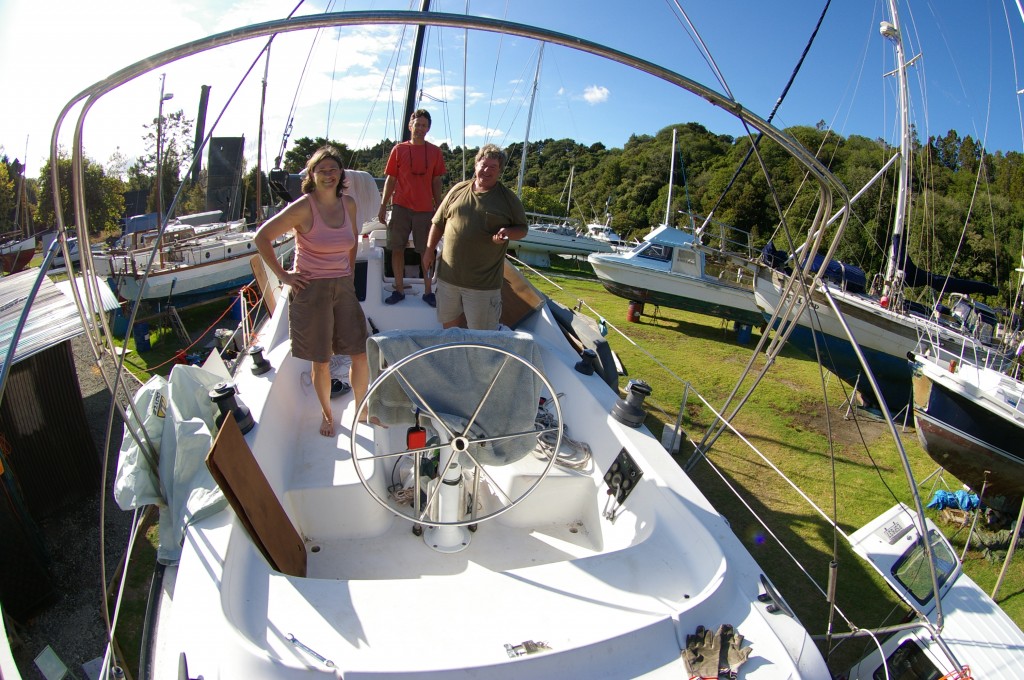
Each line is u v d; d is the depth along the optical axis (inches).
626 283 410.9
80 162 65.2
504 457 78.7
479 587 67.7
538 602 65.9
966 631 93.8
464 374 74.7
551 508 99.0
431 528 92.8
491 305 125.6
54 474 170.7
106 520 169.8
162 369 282.7
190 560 65.6
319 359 101.4
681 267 400.2
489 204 116.7
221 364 117.6
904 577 102.5
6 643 78.2
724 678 58.9
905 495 189.0
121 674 72.7
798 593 137.5
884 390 294.4
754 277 347.3
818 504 178.9
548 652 58.0
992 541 164.4
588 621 63.4
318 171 94.6
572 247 695.7
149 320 323.0
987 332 273.9
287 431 103.0
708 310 396.5
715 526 77.9
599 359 140.0
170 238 393.4
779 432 234.1
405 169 150.9
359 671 54.4
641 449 94.0
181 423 83.0
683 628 63.2
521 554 91.5
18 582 133.2
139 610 136.4
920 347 249.9
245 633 59.2
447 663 56.4
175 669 55.9
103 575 71.3
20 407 161.8
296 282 96.7
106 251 351.6
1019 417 169.2
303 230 97.3
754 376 300.5
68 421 173.6
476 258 120.3
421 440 75.7
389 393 76.3
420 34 251.8
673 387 273.7
